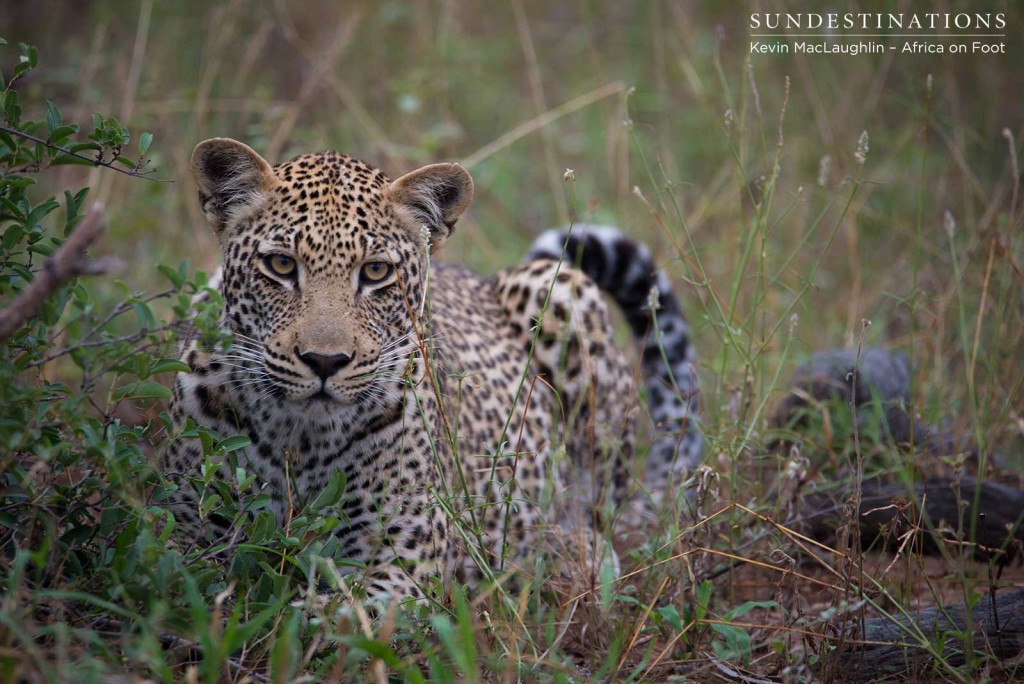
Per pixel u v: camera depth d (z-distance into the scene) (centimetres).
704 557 905
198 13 1830
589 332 1111
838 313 1384
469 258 1549
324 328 786
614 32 2150
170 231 1426
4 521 650
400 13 1827
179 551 702
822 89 1770
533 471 1038
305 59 1825
